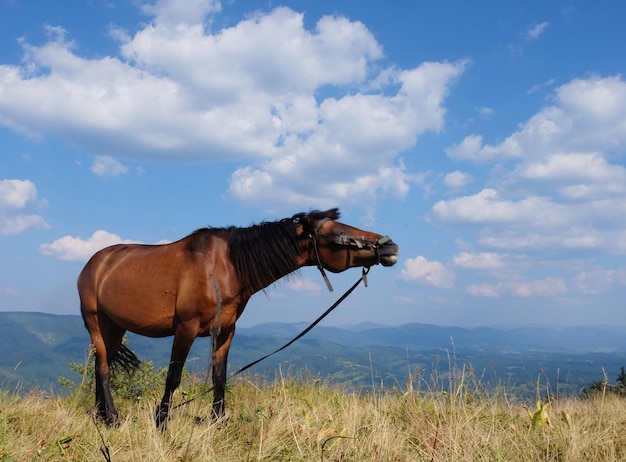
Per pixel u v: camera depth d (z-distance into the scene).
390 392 6.75
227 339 6.36
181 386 7.96
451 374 6.46
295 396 7.38
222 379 6.22
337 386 7.77
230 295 6.08
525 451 4.63
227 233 6.31
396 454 4.55
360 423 5.53
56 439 4.46
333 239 6.08
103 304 6.67
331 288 6.28
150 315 6.32
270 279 6.24
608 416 6.20
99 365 6.77
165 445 4.73
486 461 4.38
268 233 6.20
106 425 6.12
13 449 4.30
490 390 6.30
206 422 5.78
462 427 5.02
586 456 4.59
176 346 6.05
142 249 6.68
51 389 7.52
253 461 4.39
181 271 6.13
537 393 6.09
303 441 4.75
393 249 6.01
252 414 5.89
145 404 6.96
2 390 6.65
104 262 6.84
